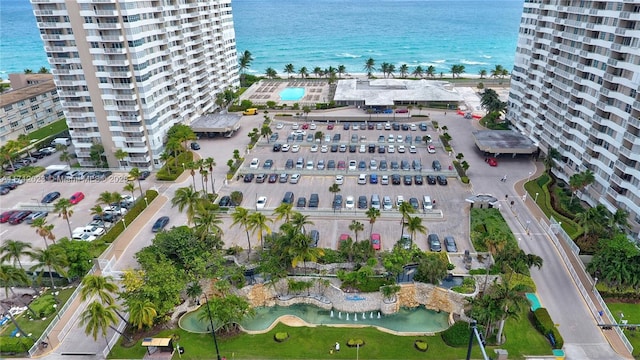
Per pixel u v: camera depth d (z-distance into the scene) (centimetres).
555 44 9700
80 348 5578
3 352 5484
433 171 10025
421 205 8681
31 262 7156
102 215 8400
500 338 5494
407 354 5444
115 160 10631
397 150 11525
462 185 9512
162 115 11056
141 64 9781
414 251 6756
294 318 6372
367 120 14038
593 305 5984
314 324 6209
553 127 10019
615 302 6103
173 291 5812
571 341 5459
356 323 6281
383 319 6347
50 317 6112
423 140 11612
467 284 6288
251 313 6062
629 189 7131
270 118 14362
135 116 10006
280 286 6662
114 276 6756
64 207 7419
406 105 15225
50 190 9688
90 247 6906
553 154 9450
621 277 5838
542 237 7569
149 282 5812
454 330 5738
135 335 5797
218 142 12450
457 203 8756
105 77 9612
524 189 9269
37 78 15762
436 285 6341
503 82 19225
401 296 6444
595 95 8150
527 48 11312
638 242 6875
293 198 9019
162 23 10725
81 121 10325
